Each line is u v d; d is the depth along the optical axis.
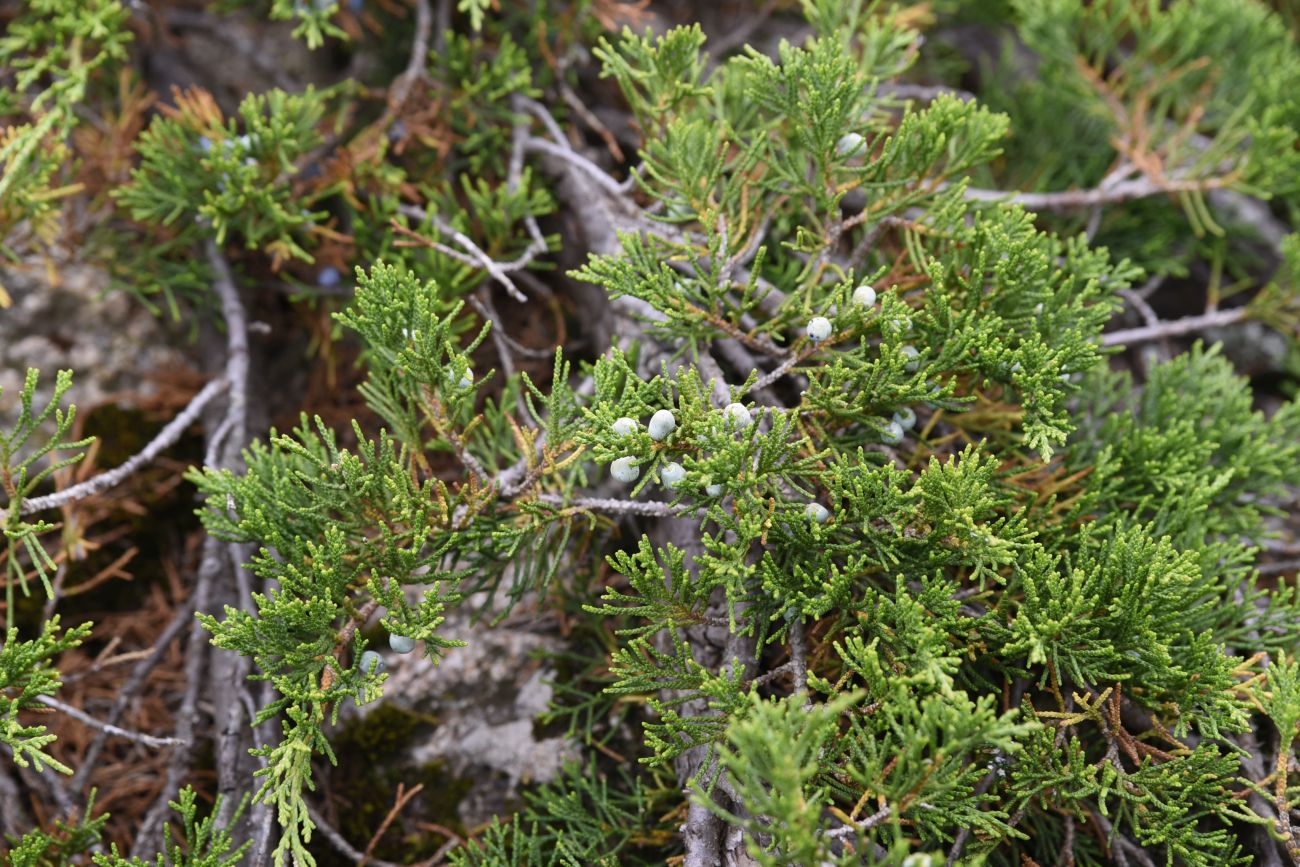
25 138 0.74
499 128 0.80
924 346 0.69
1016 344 0.69
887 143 0.69
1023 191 0.85
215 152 0.75
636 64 0.83
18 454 0.80
